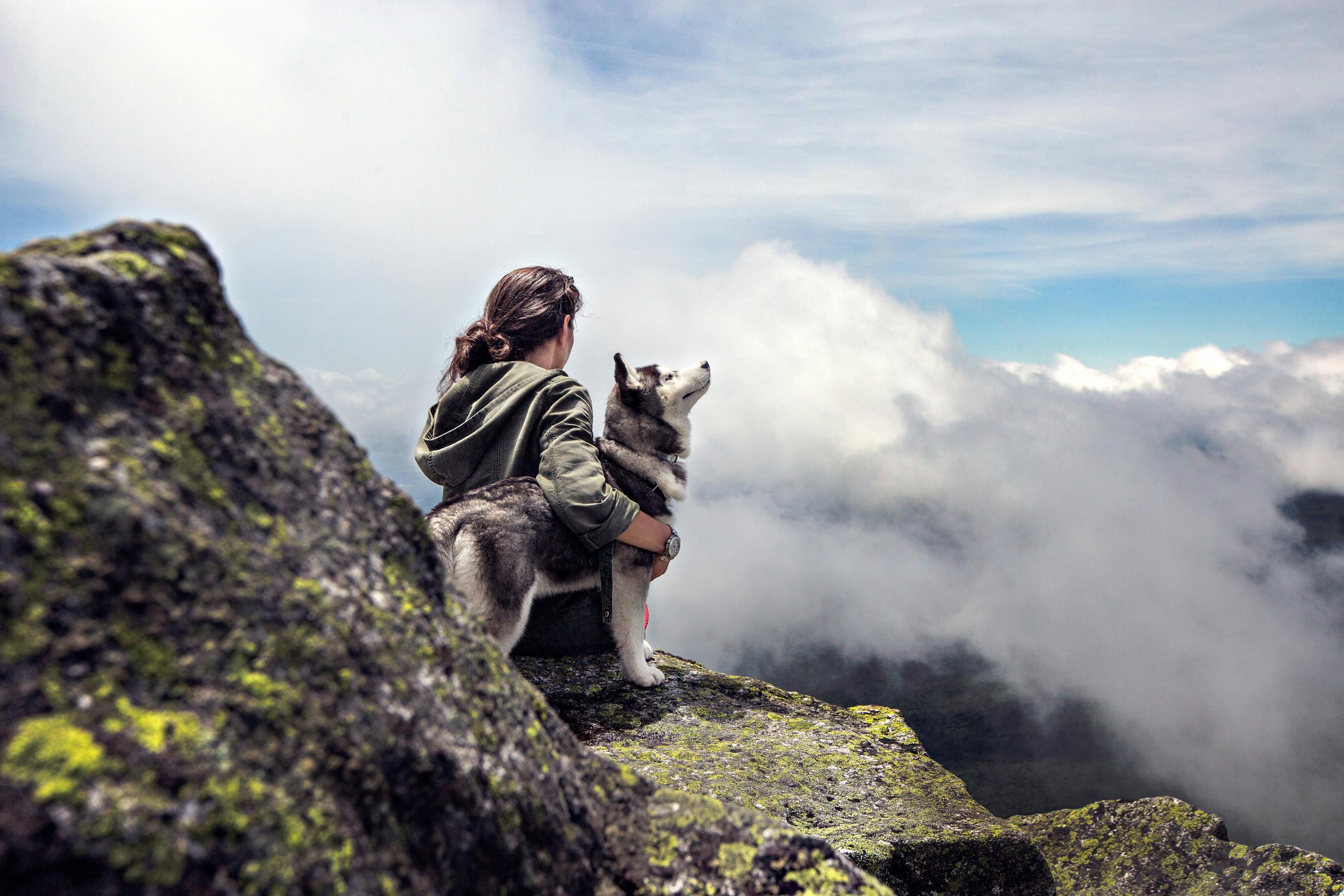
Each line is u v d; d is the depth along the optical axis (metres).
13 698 0.75
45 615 0.80
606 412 4.39
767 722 3.86
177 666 0.88
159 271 1.08
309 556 1.11
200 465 1.02
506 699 1.34
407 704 1.12
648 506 4.24
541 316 4.04
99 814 0.73
